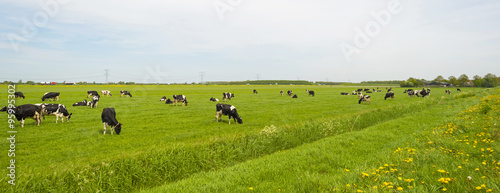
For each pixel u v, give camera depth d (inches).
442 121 477.7
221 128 622.2
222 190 223.0
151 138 509.0
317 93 2378.2
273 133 440.8
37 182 238.1
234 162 343.0
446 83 5644.7
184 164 313.0
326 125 525.3
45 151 406.0
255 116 829.8
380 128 478.9
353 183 194.4
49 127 589.6
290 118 791.7
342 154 310.2
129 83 5812.0
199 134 551.2
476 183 163.0
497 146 247.6
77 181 251.1
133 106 1094.4
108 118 525.7
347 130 536.7
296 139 442.0
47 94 1256.8
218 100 1438.2
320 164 277.3
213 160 332.5
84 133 537.3
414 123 510.0
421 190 164.4
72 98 1464.1
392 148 320.2
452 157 237.3
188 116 813.9
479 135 308.5
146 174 284.4
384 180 191.8
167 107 1065.5
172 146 354.6
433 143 301.6
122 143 466.3
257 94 2144.4
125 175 275.9
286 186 219.9
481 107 528.4
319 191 195.8
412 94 1822.1
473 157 233.1
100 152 407.5
